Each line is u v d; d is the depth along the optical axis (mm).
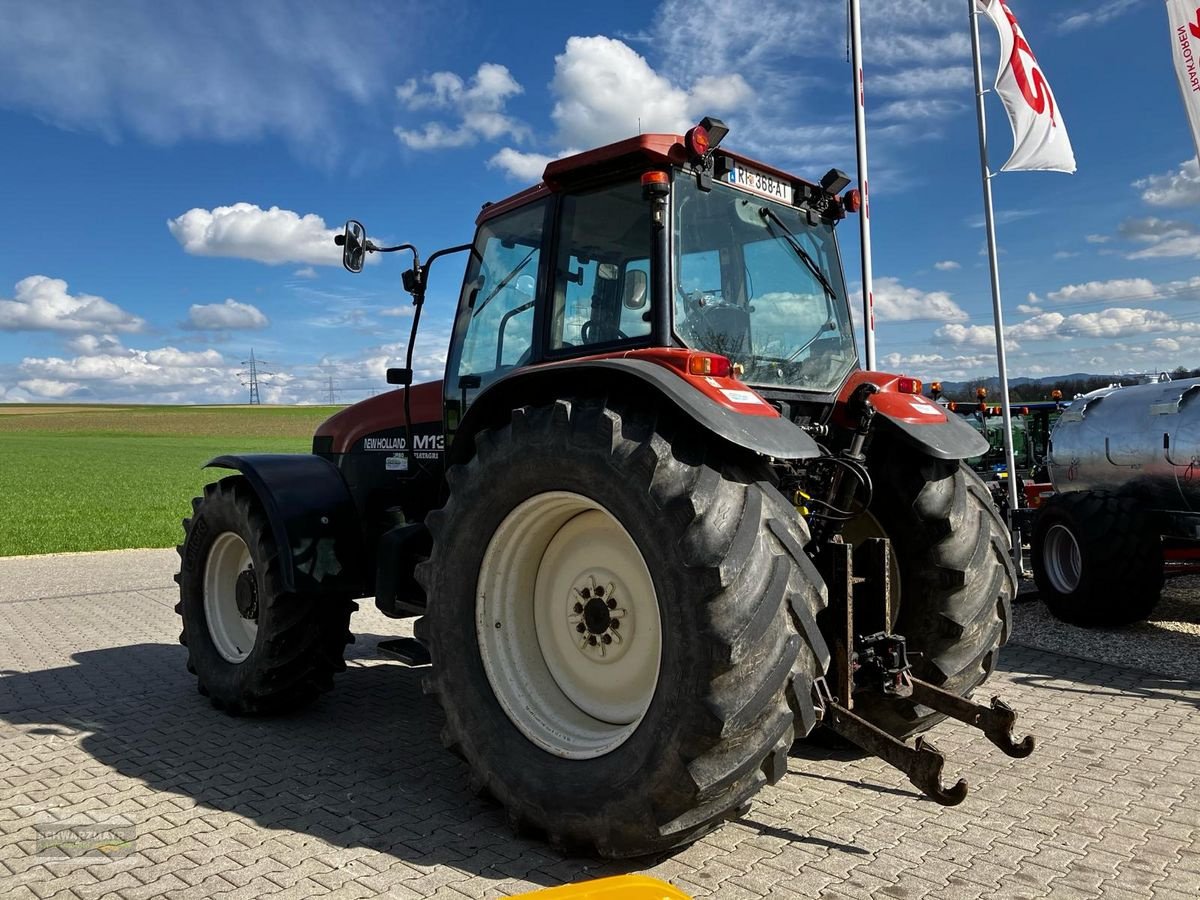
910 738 3924
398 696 5062
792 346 3908
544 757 3111
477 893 2742
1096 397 7262
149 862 2955
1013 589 3896
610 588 3242
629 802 2795
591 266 3592
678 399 2793
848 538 3920
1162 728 4211
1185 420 6227
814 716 2838
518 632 3400
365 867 2916
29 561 11672
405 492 4945
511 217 4082
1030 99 7953
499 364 4070
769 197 3879
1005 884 2744
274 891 2754
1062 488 7430
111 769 3857
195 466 37906
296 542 4344
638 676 3176
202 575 4957
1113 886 2727
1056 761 3795
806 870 2848
